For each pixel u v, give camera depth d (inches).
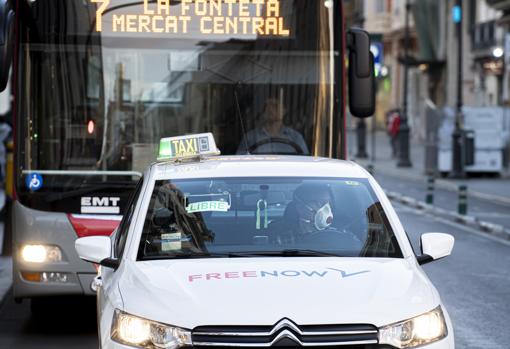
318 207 650.2
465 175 3287.4
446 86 5467.5
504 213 2268.7
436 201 2559.1
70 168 955.3
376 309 532.4
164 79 981.2
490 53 4749.0
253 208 646.5
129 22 979.9
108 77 975.0
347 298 538.9
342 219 644.1
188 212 641.0
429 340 538.0
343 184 673.6
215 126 986.7
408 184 3161.9
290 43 995.3
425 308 545.6
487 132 3324.3
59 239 930.7
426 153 3420.3
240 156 733.3
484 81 4913.9
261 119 991.6
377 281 562.6
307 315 522.6
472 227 2023.9
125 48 978.1
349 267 583.2
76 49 972.6
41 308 1035.3
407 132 3900.1
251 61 991.6
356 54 991.0
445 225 2060.8
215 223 634.8
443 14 5457.7
